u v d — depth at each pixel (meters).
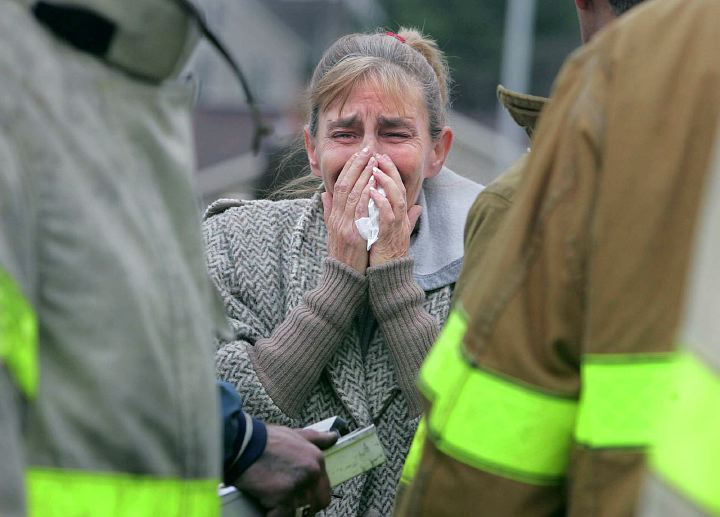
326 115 9.95
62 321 5.15
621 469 5.41
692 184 5.34
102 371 5.20
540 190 5.82
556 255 5.70
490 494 5.86
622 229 5.45
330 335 9.36
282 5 142.50
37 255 5.09
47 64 5.31
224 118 69.69
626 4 6.67
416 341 9.40
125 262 5.32
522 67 85.69
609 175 5.53
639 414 5.38
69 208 5.16
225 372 9.45
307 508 8.16
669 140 5.41
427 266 9.99
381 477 9.45
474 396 5.86
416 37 10.64
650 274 5.39
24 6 5.34
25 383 4.86
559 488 5.91
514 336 5.79
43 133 5.15
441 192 10.44
